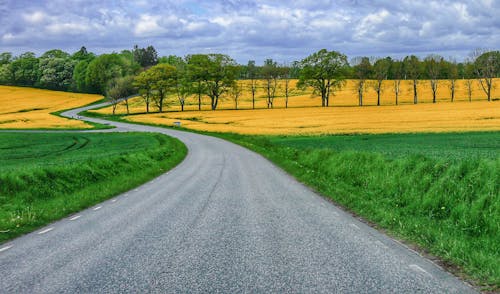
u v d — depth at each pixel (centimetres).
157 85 11256
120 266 618
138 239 792
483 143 3294
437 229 800
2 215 1088
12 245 798
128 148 4078
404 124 5894
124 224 948
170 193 1452
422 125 5622
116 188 1605
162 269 596
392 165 1446
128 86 11956
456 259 609
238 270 584
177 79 11512
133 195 1456
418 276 548
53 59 18038
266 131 5969
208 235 809
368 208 1041
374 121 6619
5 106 13425
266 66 11944
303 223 909
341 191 1323
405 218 904
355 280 534
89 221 1016
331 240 752
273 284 524
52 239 833
